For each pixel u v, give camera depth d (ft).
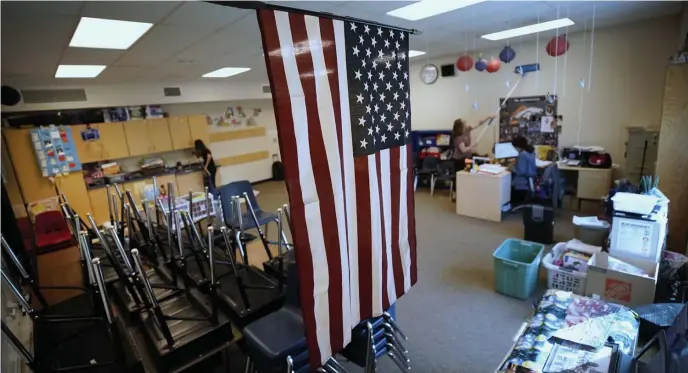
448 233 15.25
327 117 4.60
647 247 8.77
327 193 4.66
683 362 3.98
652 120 15.88
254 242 13.29
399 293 6.42
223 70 19.99
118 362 6.28
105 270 9.87
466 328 9.02
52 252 10.64
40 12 7.88
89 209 18.07
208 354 7.15
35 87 18.15
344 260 5.03
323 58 4.50
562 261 10.06
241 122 28.48
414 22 12.53
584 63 17.38
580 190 16.81
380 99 5.52
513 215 16.98
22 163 16.12
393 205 6.05
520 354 5.31
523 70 18.93
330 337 4.90
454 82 22.61
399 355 7.37
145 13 8.73
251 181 29.50
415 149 24.09
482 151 21.98
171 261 9.43
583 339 5.44
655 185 10.59
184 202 12.81
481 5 11.25
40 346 6.68
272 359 5.94
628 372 4.72
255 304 8.05
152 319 7.68
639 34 15.58
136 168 23.06
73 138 19.35
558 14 13.06
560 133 18.75
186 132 23.68
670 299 8.56
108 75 17.47
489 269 11.94
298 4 9.54
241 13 9.42
